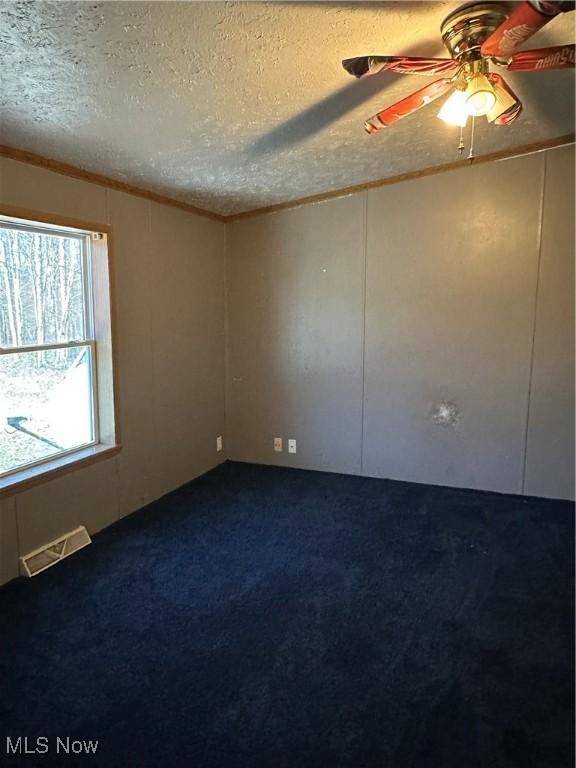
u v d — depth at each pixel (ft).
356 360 14.60
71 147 9.23
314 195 14.17
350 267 14.33
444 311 13.52
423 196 13.33
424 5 6.00
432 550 10.55
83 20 5.65
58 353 10.69
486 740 5.93
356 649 7.54
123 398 11.94
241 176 11.87
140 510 12.59
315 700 6.57
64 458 10.80
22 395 9.99
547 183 12.19
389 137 10.57
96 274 11.31
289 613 8.43
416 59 6.14
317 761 5.69
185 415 14.29
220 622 8.20
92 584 9.30
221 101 8.02
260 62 6.97
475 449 13.65
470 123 10.36
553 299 12.47
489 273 12.98
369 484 14.34
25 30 5.74
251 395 15.99
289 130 9.53
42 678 6.95
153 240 12.64
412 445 14.30
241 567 9.91
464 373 13.51
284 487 14.16
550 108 9.91
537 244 12.46
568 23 6.83
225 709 6.42
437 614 8.37
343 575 9.61
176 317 13.66
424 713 6.34
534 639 7.71
